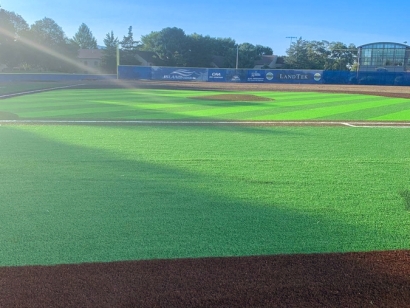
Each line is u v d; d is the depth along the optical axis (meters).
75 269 3.93
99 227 4.97
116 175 7.25
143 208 5.65
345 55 88.94
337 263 4.13
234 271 3.93
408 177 7.40
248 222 5.21
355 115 17.06
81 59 83.38
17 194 6.16
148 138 10.92
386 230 5.01
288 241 4.66
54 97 24.50
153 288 3.60
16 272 3.85
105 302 3.38
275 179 7.16
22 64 67.31
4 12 62.12
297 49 86.50
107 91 30.58
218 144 10.23
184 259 4.17
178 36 83.12
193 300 3.42
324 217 5.42
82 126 12.91
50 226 4.98
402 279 3.82
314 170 7.80
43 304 3.35
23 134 11.27
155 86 38.38
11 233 4.76
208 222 5.19
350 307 3.36
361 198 6.21
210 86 40.22
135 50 77.94
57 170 7.53
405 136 11.80
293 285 3.69
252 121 14.77
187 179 7.07
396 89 38.25
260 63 93.31
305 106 20.95
